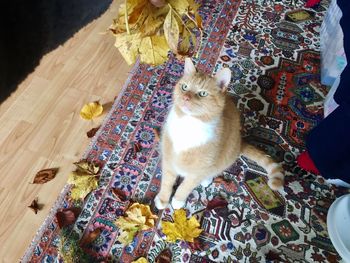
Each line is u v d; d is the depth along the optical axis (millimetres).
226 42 2053
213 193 1502
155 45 734
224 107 1244
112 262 1299
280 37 2115
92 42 2016
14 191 1449
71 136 1646
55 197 1451
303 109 1816
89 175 1498
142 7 632
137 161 1573
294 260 1351
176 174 1355
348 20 1290
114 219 1403
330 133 1285
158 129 1679
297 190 1535
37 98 1760
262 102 1827
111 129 1667
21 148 1581
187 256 1330
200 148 1180
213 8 2201
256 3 2273
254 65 1974
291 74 1955
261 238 1397
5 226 1354
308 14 2248
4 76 421
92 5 467
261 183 1547
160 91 1820
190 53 1272
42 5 409
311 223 1447
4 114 1682
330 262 1352
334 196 1530
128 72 1919
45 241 1327
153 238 1362
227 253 1351
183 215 1409
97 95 1815
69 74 1874
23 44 420
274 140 1696
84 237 1346
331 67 1818
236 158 1503
